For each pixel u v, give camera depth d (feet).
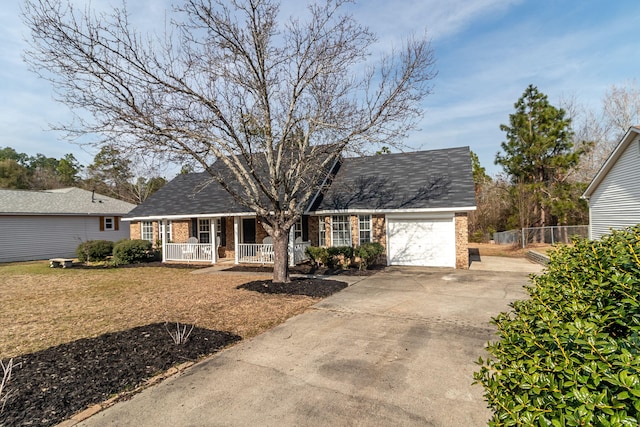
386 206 46.24
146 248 57.82
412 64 30.22
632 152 40.01
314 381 13.80
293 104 30.27
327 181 51.90
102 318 23.63
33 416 11.37
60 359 15.83
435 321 21.70
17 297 31.32
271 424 10.94
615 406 4.33
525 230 69.77
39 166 175.42
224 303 26.91
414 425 10.75
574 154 66.13
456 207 42.83
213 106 25.94
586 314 7.31
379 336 19.03
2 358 16.39
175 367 15.19
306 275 39.75
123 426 10.94
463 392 12.76
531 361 5.75
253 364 15.57
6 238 65.67
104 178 103.09
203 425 10.95
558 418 4.68
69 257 74.90
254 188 32.76
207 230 61.67
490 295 28.89
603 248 10.28
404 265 46.91
